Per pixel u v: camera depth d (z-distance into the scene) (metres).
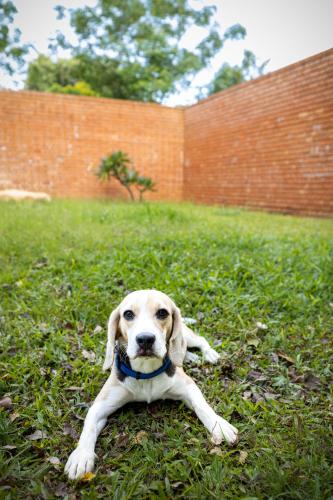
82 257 1.22
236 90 2.85
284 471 0.45
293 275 1.11
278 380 0.64
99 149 3.39
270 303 0.96
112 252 1.27
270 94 2.55
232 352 0.74
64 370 0.67
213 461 0.46
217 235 1.50
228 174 3.04
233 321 0.87
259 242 1.41
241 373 0.67
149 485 0.43
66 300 0.93
